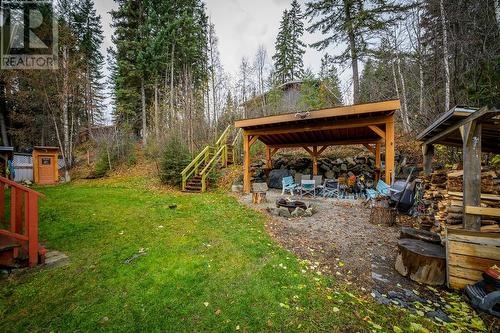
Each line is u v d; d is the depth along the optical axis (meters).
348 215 5.66
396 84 11.20
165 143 12.80
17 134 15.23
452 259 2.55
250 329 1.94
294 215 5.54
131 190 9.36
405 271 2.82
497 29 6.50
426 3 8.65
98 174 13.08
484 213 2.82
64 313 2.12
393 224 4.90
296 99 16.88
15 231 2.94
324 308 2.20
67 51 13.70
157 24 16.42
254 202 7.00
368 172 9.54
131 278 2.74
